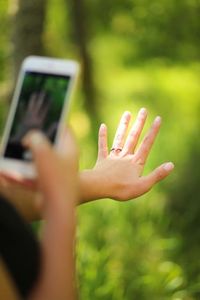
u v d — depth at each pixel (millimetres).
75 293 1593
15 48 5816
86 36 10938
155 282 5320
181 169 7617
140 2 9711
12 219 1567
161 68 11062
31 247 1551
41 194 1626
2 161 1686
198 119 10719
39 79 1729
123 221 6297
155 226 6457
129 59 10969
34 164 1553
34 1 5766
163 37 9805
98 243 5781
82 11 10656
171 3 9516
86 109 10945
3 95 5746
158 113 11383
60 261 1533
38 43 5836
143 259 5910
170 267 5582
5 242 1544
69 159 1571
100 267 4980
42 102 1699
